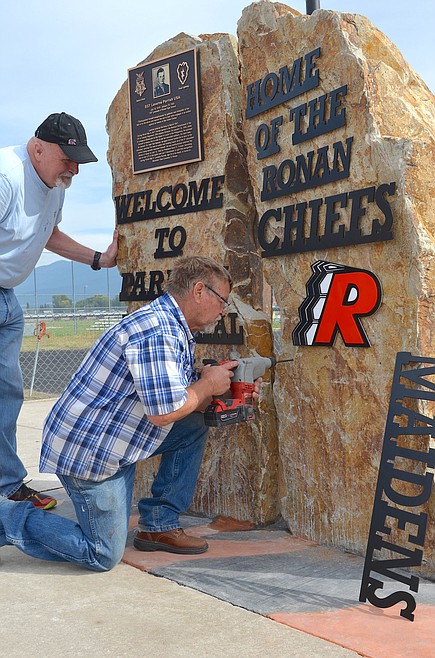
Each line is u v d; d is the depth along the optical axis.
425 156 3.27
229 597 3.08
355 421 3.51
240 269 4.20
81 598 3.12
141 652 2.61
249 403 3.57
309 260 3.73
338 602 2.99
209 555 3.64
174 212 4.48
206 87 4.25
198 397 3.28
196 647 2.64
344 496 3.60
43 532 3.43
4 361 4.27
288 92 3.79
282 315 3.92
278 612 2.91
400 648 2.58
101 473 3.28
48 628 2.83
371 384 3.42
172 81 4.40
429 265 3.20
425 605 2.94
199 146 4.27
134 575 3.40
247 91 4.08
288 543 3.79
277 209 3.90
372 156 3.36
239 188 4.21
